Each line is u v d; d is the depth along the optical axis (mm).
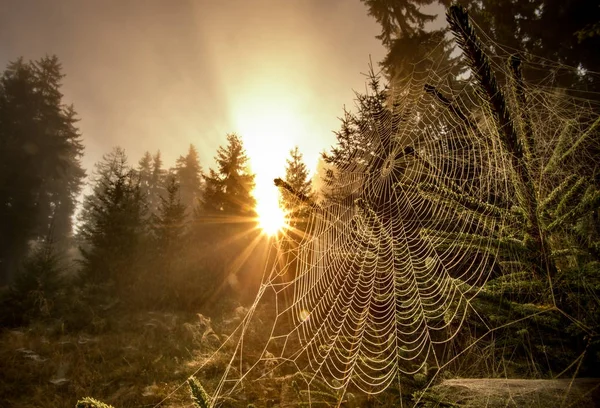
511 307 1220
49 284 9969
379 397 2658
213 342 6484
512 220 1299
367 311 3020
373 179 3859
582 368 1072
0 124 31109
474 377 1917
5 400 4887
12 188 25406
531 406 1107
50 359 6191
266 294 9789
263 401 3844
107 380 5383
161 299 10422
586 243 1101
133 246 14148
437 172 2521
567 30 8141
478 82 1306
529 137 1311
